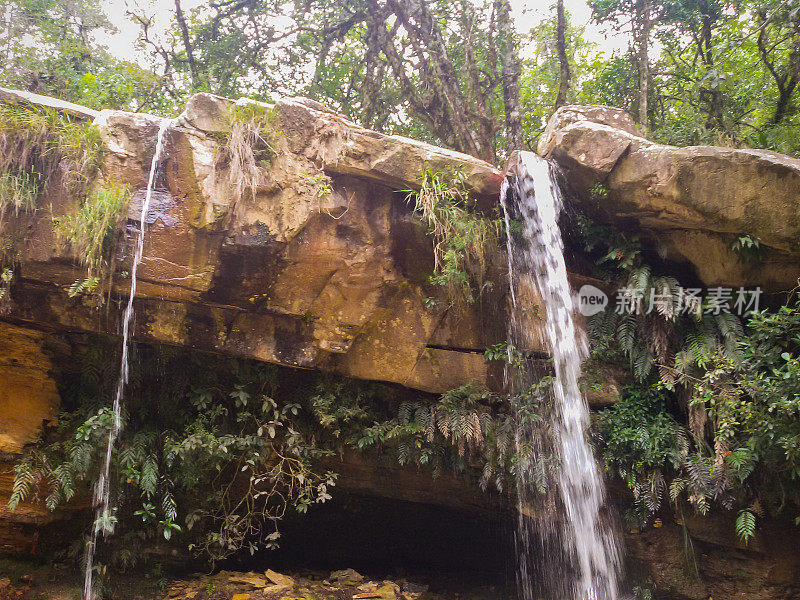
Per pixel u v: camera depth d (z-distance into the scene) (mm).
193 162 5617
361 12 10711
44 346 6258
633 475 6328
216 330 6191
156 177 5676
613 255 6707
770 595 6258
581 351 6773
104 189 5473
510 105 10078
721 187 5691
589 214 6797
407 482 7297
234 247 5680
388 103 10984
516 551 7691
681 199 5824
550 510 6652
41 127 5422
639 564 6688
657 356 6535
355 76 11438
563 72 10266
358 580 7402
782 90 9328
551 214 6738
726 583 6461
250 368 6668
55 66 9742
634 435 6250
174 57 11086
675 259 6598
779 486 6039
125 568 6695
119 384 6445
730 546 6410
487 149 9992
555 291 6758
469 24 10656
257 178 5691
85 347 6371
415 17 10289
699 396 6121
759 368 6027
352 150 5922
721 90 10008
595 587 6562
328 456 6992
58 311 5883
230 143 5680
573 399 6621
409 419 6809
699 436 6137
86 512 6500
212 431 6465
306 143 5926
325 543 8117
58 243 5418
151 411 6664
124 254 5566
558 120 7020
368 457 7066
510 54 10180
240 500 6797
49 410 6203
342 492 7555
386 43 10375
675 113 11148
